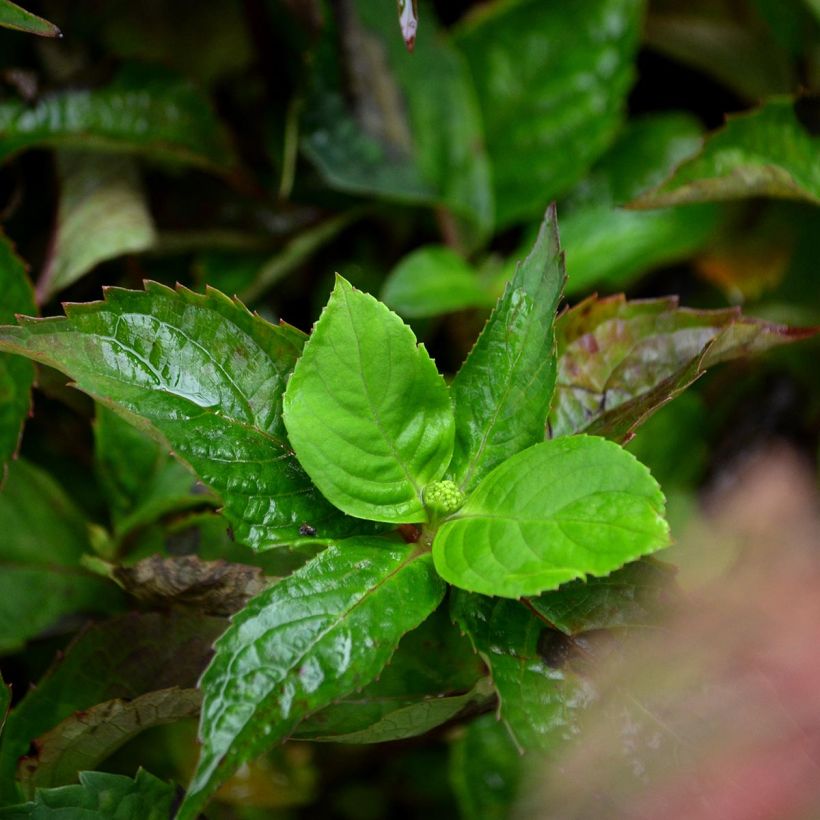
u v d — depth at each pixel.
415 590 0.41
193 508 0.46
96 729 0.43
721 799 0.41
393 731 0.43
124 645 0.44
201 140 0.53
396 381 0.41
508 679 0.41
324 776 0.51
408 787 0.53
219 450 0.41
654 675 0.41
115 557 0.47
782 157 0.48
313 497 0.42
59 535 0.49
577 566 0.39
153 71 0.52
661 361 0.44
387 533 0.42
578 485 0.40
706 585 0.47
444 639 0.44
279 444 0.41
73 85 0.52
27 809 0.42
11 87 0.51
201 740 0.38
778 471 0.53
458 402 0.42
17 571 0.48
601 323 0.44
